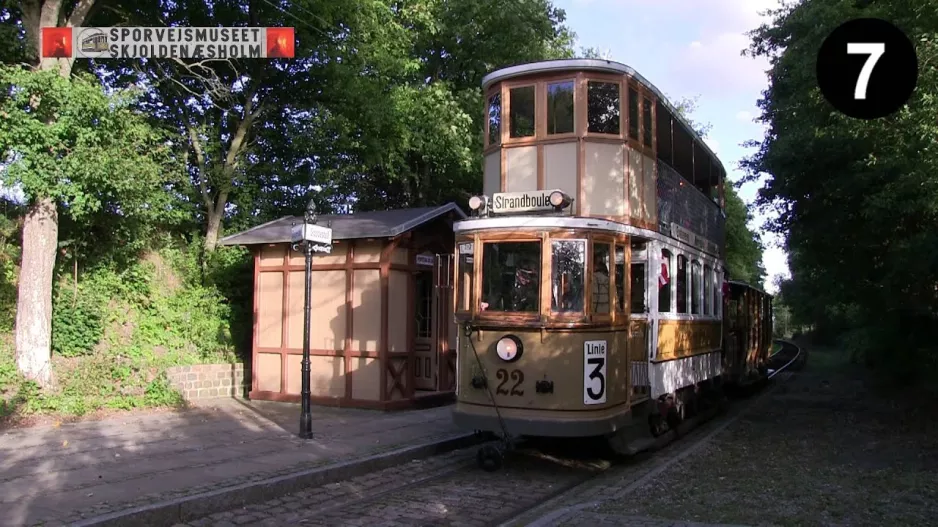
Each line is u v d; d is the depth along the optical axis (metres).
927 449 10.38
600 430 9.25
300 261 15.11
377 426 12.08
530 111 10.61
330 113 19.23
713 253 16.50
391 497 8.17
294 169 20.72
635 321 10.62
